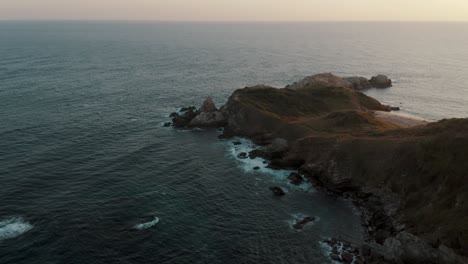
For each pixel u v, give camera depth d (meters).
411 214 49.78
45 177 64.50
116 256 44.28
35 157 73.19
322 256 45.78
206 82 170.88
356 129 80.81
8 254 43.59
